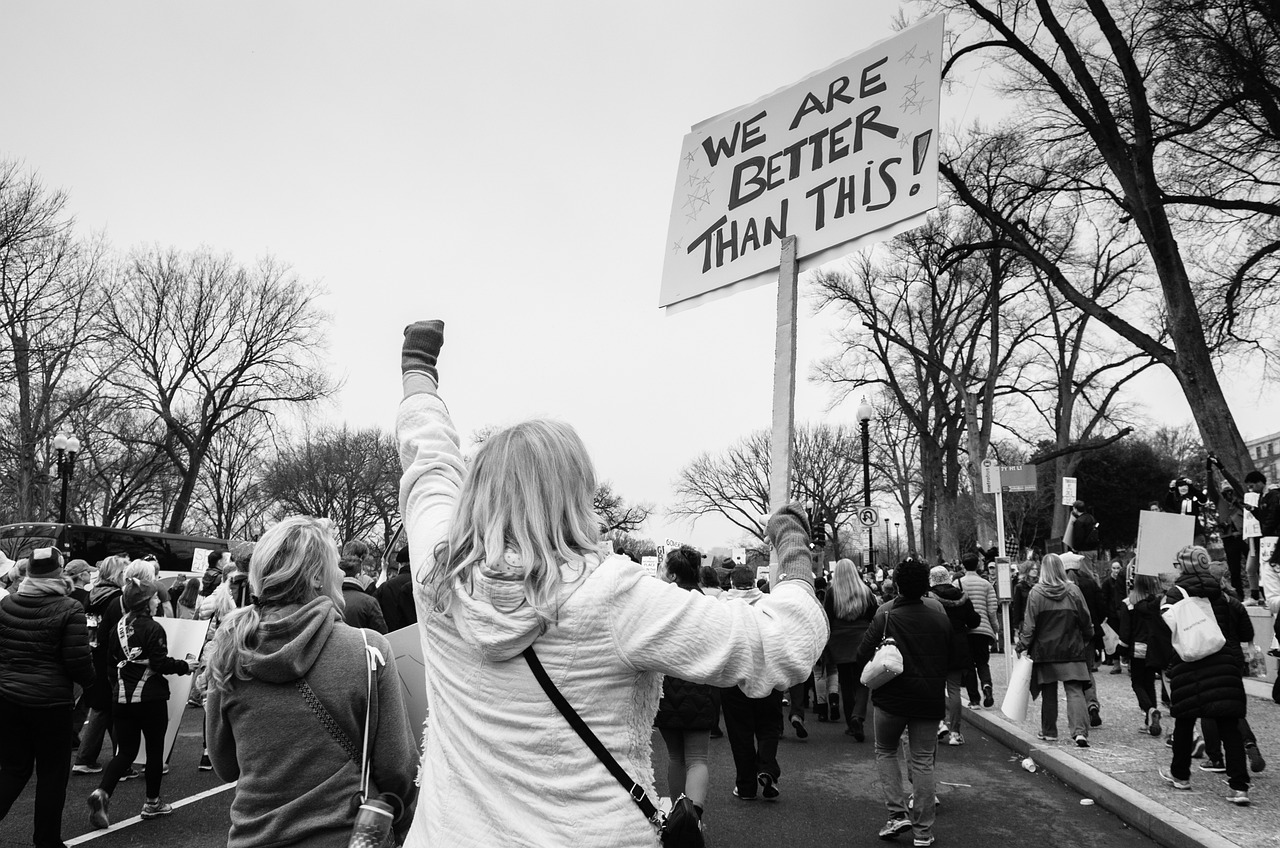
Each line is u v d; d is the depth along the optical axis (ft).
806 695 41.68
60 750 17.63
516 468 5.49
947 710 33.12
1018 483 44.37
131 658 21.42
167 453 113.91
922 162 12.18
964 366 105.70
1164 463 158.71
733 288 14.05
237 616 8.89
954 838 21.15
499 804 5.12
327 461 169.89
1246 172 61.31
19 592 17.65
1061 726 33.65
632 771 5.24
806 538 5.91
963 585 40.37
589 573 5.33
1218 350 70.23
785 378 11.32
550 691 5.16
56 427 105.91
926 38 12.55
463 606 5.38
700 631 5.14
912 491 153.58
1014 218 68.39
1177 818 20.49
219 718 8.92
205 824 21.89
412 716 9.52
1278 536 43.93
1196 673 22.21
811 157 13.47
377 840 8.05
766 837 21.36
